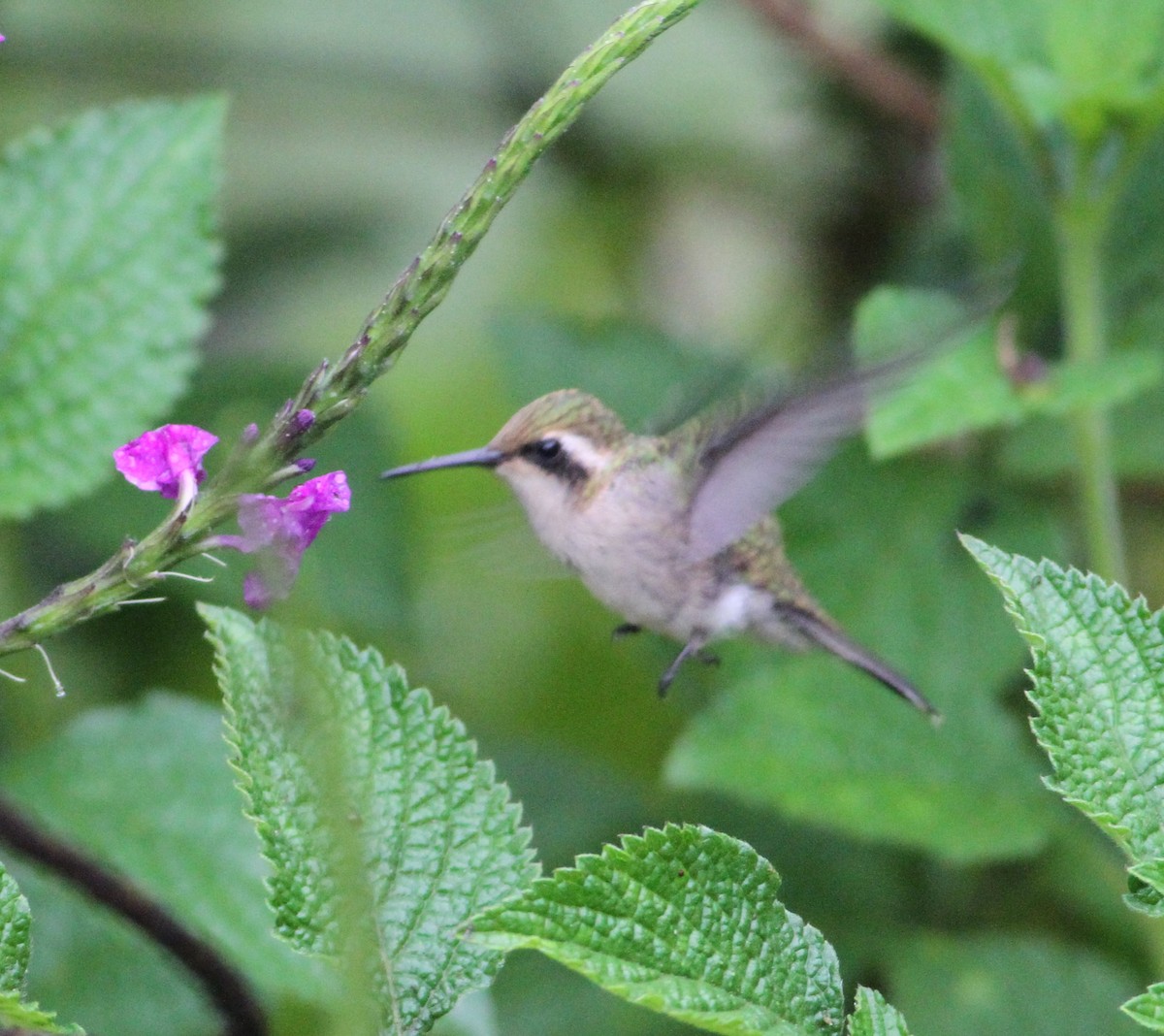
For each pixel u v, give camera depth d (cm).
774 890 452
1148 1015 410
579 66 433
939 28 859
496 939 425
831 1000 452
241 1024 677
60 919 778
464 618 1205
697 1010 431
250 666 480
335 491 433
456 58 1362
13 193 813
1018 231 980
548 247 1406
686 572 770
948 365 777
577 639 1211
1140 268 961
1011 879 963
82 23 1263
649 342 1072
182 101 842
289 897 465
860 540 957
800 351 1240
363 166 1388
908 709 831
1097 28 833
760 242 1375
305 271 1319
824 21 1206
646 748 1188
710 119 1320
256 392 1030
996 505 970
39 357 793
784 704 826
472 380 1373
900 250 1201
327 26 1354
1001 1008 838
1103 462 864
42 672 1005
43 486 773
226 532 459
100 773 757
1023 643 916
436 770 494
